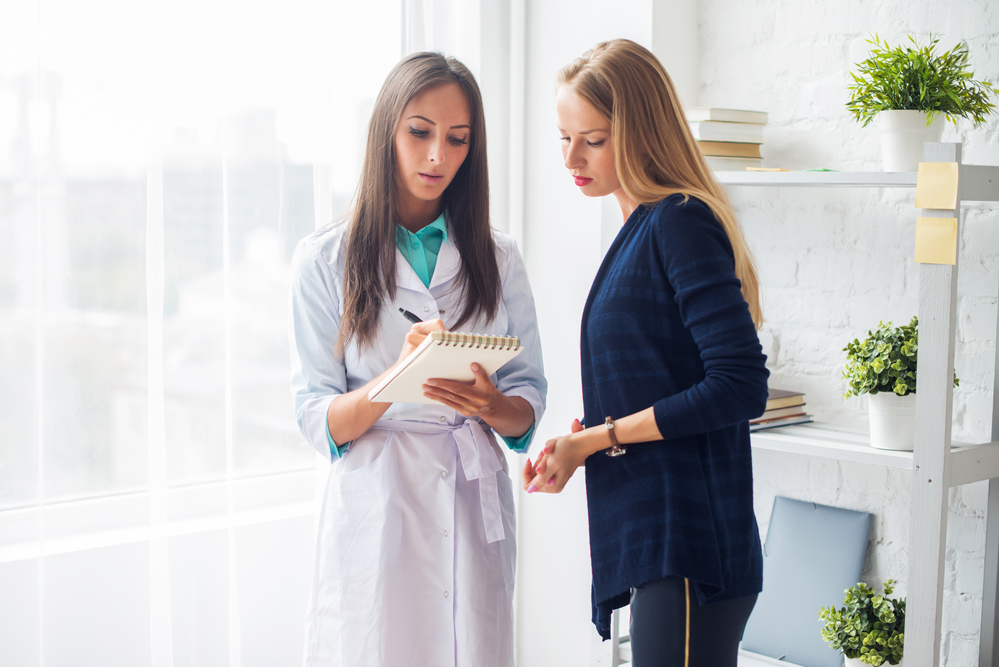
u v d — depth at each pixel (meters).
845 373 1.89
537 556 2.46
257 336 1.95
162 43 1.75
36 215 1.63
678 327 1.24
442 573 1.43
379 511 1.39
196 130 1.82
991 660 1.75
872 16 1.95
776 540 2.06
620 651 2.08
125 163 1.72
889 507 1.94
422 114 1.42
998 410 1.73
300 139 1.99
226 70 1.85
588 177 1.37
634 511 1.25
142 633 1.79
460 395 1.28
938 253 1.46
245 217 1.93
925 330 1.49
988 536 1.74
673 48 2.19
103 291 1.72
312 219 2.02
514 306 1.63
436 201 1.56
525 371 1.62
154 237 1.74
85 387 1.71
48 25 1.63
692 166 1.32
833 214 2.04
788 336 2.13
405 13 2.19
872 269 1.98
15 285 1.63
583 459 1.31
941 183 1.45
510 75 2.45
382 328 1.45
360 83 2.09
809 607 1.95
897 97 1.65
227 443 1.87
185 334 1.82
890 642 1.72
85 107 1.68
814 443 1.76
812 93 2.06
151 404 1.75
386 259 1.45
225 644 1.89
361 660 1.37
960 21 1.81
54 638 1.70
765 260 2.17
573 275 2.33
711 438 1.27
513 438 1.53
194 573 1.85
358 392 1.38
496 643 1.47
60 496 1.69
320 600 1.42
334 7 2.02
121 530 1.77
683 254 1.20
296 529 2.02
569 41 2.32
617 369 1.26
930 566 1.50
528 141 2.44
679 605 1.21
